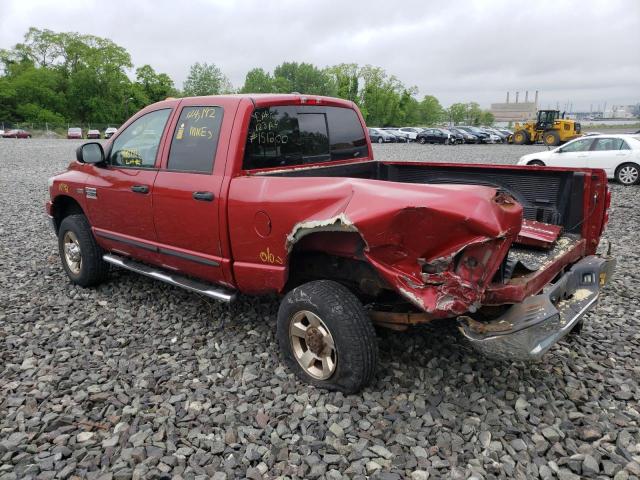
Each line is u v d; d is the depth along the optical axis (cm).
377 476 273
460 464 284
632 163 1448
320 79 9912
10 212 1012
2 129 7375
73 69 9031
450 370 376
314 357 352
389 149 3522
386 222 294
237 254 392
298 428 314
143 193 455
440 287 296
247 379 367
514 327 296
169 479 274
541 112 3756
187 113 432
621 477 272
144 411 332
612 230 848
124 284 568
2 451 294
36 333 449
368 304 365
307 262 388
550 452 293
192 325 460
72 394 354
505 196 306
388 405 335
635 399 344
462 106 12838
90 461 286
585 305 355
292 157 439
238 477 275
